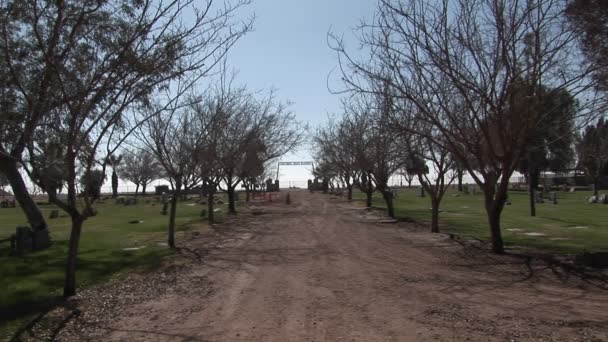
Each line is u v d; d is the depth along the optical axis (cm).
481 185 1565
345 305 908
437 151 2422
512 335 709
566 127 1769
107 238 2138
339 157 4422
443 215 3250
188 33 980
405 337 710
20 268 1374
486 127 1470
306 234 2264
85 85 1014
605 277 1138
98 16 1000
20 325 838
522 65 1378
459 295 972
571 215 3006
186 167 2386
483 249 1627
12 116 1146
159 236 2244
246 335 746
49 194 1020
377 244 1831
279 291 1052
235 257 1577
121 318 873
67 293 1048
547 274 1184
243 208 4575
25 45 1136
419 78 1521
